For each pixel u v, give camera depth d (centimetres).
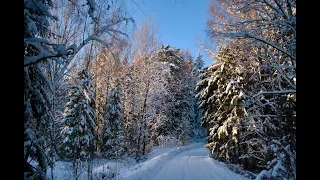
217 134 1870
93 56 1238
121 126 2345
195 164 1661
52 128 754
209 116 2128
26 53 497
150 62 2408
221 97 1706
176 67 3206
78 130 1480
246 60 1020
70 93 1570
